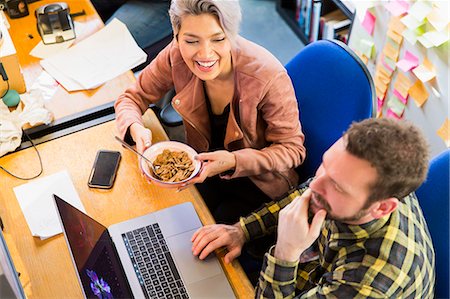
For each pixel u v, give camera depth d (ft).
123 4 8.88
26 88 6.31
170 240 4.81
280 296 4.25
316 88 5.56
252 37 11.39
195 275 4.58
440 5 6.33
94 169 5.37
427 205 4.55
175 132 8.75
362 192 3.40
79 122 5.97
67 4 7.48
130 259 4.68
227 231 4.84
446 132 6.72
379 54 7.77
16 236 4.87
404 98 7.40
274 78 5.27
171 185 4.90
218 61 5.13
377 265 3.68
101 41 6.98
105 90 6.33
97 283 4.08
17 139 5.64
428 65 6.73
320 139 5.65
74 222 4.32
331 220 4.00
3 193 5.23
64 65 6.63
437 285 4.53
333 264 4.01
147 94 6.04
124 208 5.08
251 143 5.73
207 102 5.79
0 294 3.37
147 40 8.23
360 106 5.20
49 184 5.28
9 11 7.29
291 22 11.47
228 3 4.75
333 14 9.87
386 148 3.27
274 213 5.04
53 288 4.53
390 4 7.11
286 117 5.42
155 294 4.46
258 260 5.56
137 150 5.46
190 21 4.81
